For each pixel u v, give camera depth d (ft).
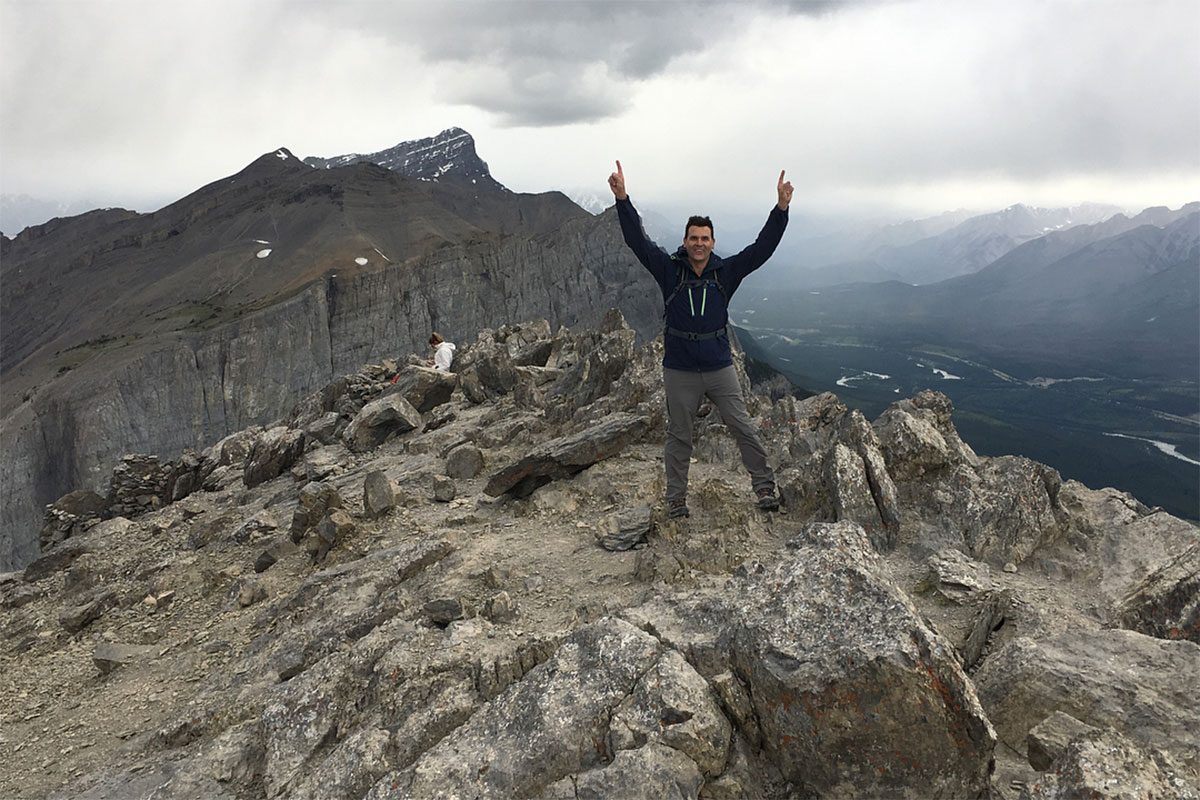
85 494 111.65
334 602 42.63
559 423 74.69
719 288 36.73
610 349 76.28
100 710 41.09
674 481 40.70
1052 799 15.97
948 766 17.92
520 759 20.70
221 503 92.43
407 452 82.28
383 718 27.63
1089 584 35.12
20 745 38.88
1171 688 21.57
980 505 39.04
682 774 19.08
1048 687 22.75
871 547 23.84
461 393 106.63
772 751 20.03
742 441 39.58
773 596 21.79
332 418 107.76
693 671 22.02
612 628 24.77
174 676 43.27
